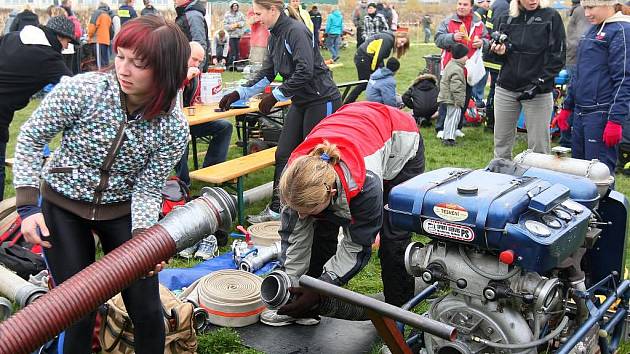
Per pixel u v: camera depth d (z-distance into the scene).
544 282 2.78
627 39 5.20
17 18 10.65
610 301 3.34
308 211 2.90
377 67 9.67
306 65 5.32
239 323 4.03
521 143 9.04
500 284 2.80
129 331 3.33
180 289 4.47
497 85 6.52
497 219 2.66
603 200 3.55
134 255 2.20
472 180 3.00
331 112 5.62
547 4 6.17
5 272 4.00
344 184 2.96
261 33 8.68
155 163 2.72
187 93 6.69
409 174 3.78
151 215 2.70
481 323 2.88
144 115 2.51
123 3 14.39
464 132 9.95
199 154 8.62
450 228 2.78
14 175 2.53
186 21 9.03
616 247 3.56
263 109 5.47
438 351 2.97
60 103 2.48
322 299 3.08
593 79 5.42
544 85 6.16
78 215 2.71
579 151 5.71
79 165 2.64
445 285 3.05
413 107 10.11
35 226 2.52
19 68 4.86
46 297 2.04
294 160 2.98
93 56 13.95
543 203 2.75
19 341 1.95
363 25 18.98
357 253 3.19
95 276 2.11
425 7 35.06
